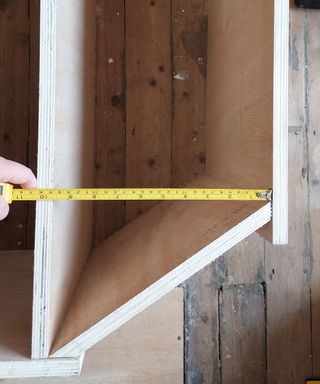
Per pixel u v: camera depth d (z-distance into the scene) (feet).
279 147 2.32
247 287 4.94
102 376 4.11
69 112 2.80
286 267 5.01
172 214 3.55
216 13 4.12
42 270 2.18
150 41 4.59
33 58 4.42
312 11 5.03
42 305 2.19
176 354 4.32
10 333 2.46
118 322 2.25
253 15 2.76
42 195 2.18
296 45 5.03
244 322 4.91
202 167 4.62
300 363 4.95
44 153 2.19
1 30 4.39
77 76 3.19
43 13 2.17
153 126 4.59
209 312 4.86
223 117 3.70
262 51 2.54
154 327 4.32
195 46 4.64
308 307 5.01
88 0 3.81
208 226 2.60
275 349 4.94
